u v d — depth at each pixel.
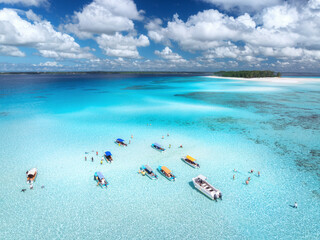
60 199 25.53
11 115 62.59
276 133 46.78
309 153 37.19
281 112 65.25
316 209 23.92
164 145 40.84
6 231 20.95
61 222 22.17
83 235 20.62
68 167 32.62
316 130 48.47
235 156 36.19
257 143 41.50
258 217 22.88
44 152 37.59
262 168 32.38
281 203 24.89
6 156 35.94
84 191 27.06
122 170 32.00
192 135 45.97
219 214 23.38
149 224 22.05
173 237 20.48
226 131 48.31
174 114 63.97
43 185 28.11
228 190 27.30
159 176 30.56
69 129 49.97
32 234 20.69
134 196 26.25
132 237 20.47
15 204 24.56
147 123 54.88
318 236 20.44
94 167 32.75
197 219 22.70
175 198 25.97
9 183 28.39
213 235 20.69
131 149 39.09
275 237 20.41
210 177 30.12
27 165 33.03
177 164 33.84
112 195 26.39
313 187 27.73
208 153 37.38
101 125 53.16
